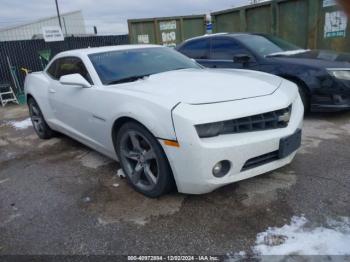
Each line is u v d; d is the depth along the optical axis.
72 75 3.54
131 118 2.87
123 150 3.13
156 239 2.39
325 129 4.50
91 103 3.45
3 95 10.36
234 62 5.56
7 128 6.48
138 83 3.28
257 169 2.66
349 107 4.62
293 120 2.87
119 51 3.99
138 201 2.94
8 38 30.00
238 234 2.36
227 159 2.48
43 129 5.14
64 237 2.51
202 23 10.49
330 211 2.53
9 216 2.90
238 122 2.56
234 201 2.79
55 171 3.85
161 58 4.07
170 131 2.51
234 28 9.05
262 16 8.21
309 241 2.20
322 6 6.96
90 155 4.30
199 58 6.19
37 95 4.82
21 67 11.28
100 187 3.29
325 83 4.59
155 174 2.93
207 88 2.85
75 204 3.00
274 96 2.82
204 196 2.90
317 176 3.11
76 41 12.23
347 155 3.57
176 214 2.68
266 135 2.63
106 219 2.70
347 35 6.69
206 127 2.46
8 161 4.40
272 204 2.69
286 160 2.85
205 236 2.37
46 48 11.66
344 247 2.12
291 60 4.97
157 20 10.42
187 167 2.50
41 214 2.88
